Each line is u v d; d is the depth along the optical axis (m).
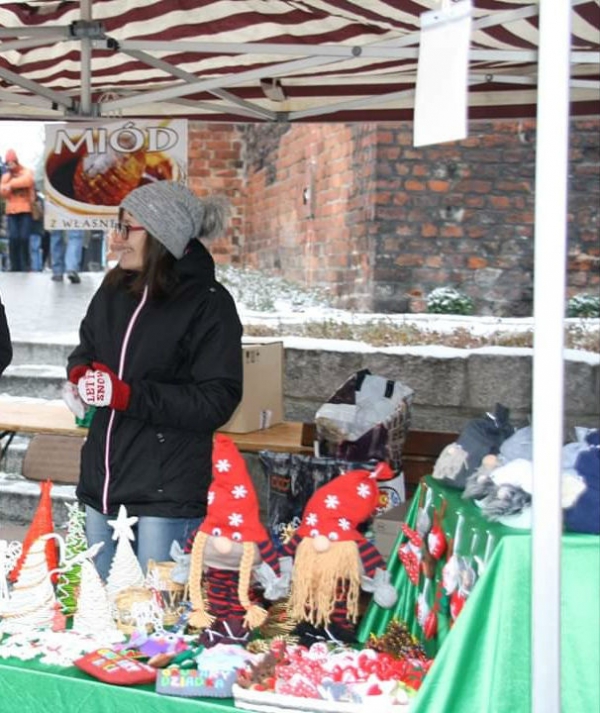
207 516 2.83
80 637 2.80
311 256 10.00
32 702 2.59
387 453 4.57
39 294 12.78
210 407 3.47
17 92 5.53
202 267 3.61
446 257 8.42
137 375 3.54
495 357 6.46
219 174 12.45
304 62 4.29
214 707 2.41
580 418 6.59
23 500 7.37
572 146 8.40
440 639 2.72
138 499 3.50
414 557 3.03
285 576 2.78
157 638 2.77
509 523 2.52
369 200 8.50
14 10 4.56
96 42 4.09
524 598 2.33
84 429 5.55
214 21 4.52
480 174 8.38
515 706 2.30
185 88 4.61
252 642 2.72
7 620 2.93
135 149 4.99
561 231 2.24
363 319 8.01
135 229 3.55
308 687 2.42
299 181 10.34
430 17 2.34
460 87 2.25
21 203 15.21
